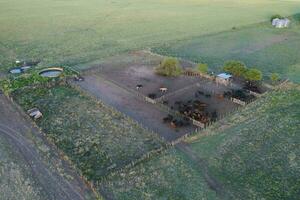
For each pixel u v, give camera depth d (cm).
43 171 4703
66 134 5581
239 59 9144
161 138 5456
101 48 9806
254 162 4944
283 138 5519
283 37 11250
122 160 4978
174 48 9975
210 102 6688
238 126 5844
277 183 4553
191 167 4816
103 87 7281
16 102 6544
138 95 6919
